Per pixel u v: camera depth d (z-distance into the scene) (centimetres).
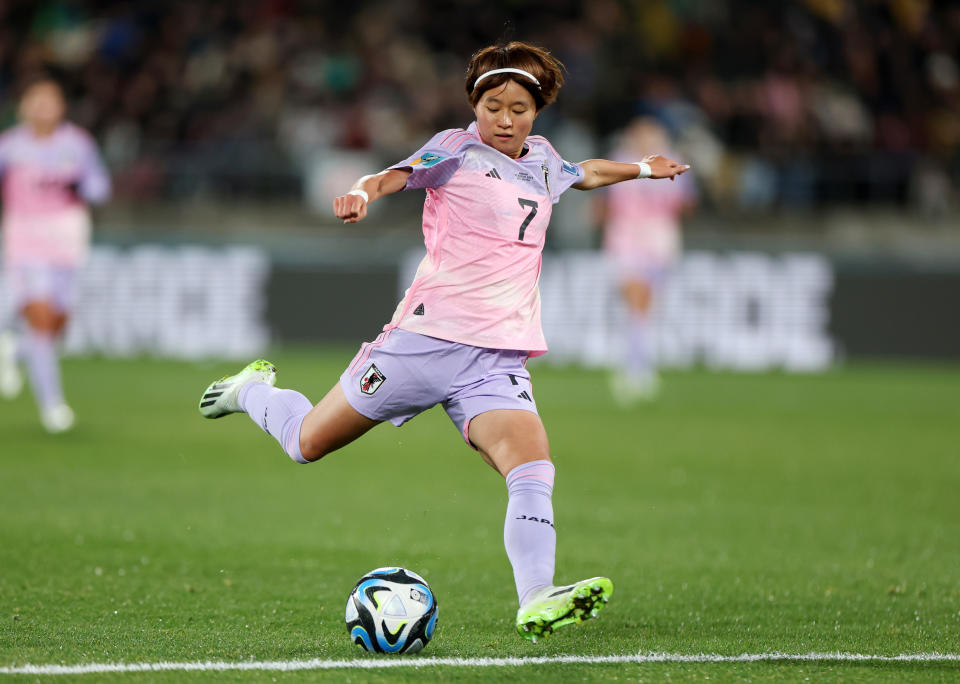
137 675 1383
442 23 7894
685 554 2255
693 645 1580
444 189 1523
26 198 3756
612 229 5016
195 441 3684
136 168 7056
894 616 1777
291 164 7069
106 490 2830
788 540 2403
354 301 6228
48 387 3781
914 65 7738
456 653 1517
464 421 1518
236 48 7669
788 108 7356
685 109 7175
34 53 7700
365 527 2475
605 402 4906
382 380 1522
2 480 2917
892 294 6116
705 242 6228
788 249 6184
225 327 6234
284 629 1642
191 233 6762
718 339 6178
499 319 1519
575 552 2259
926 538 2439
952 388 5441
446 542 2342
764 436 3988
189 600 1819
